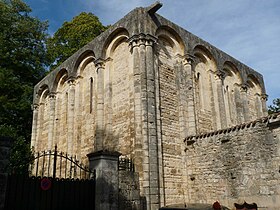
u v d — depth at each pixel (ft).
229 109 74.43
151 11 58.44
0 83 87.71
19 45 100.89
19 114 95.04
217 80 70.85
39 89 88.02
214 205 33.96
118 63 61.98
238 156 48.16
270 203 42.98
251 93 85.10
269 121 44.62
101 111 60.75
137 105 52.47
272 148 44.21
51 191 35.83
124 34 61.52
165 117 56.29
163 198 49.62
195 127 59.47
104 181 38.06
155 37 57.62
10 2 104.58
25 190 33.96
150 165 48.73
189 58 63.67
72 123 70.64
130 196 43.86
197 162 53.93
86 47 70.90
